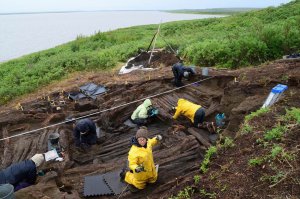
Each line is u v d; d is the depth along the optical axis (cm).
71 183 662
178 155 686
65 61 1828
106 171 685
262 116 622
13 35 6291
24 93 1451
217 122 810
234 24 2388
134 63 1611
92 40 2809
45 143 832
